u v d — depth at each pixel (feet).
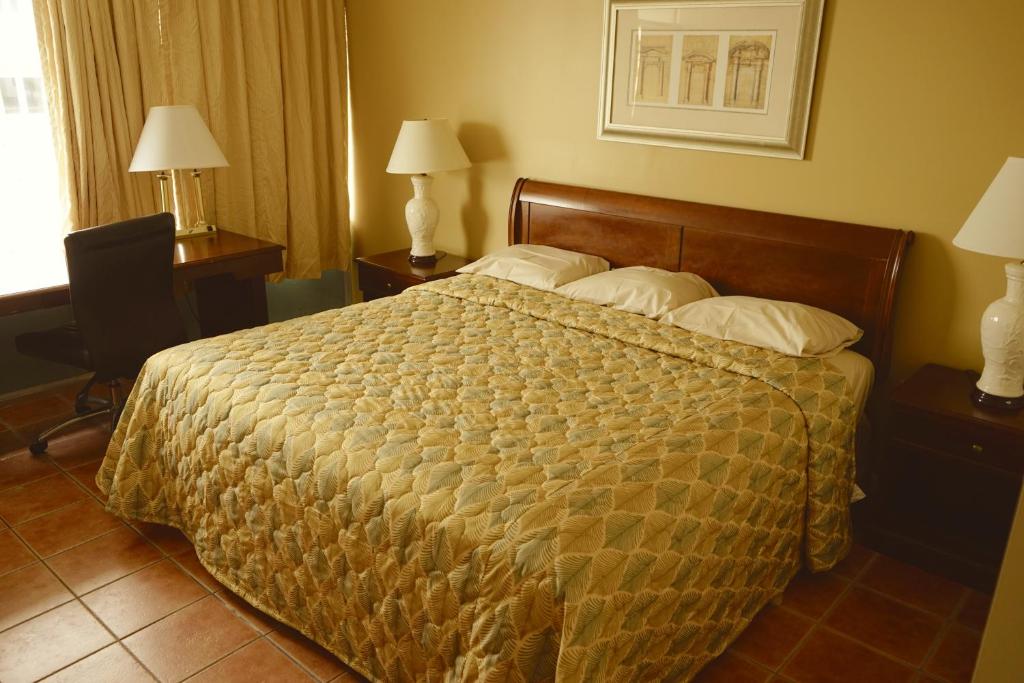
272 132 13.56
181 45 12.29
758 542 7.09
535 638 5.33
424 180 12.87
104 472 8.95
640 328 9.27
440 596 5.78
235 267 11.79
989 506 8.48
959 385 8.55
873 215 9.28
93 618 7.64
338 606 6.73
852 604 7.99
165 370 8.39
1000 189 7.36
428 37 13.21
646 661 5.93
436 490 6.03
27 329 12.16
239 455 7.30
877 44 8.80
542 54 11.81
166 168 11.32
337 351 8.67
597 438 6.73
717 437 6.83
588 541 5.48
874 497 9.09
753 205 10.20
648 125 10.90
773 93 9.64
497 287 10.89
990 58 8.16
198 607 7.81
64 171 11.60
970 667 7.16
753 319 8.92
